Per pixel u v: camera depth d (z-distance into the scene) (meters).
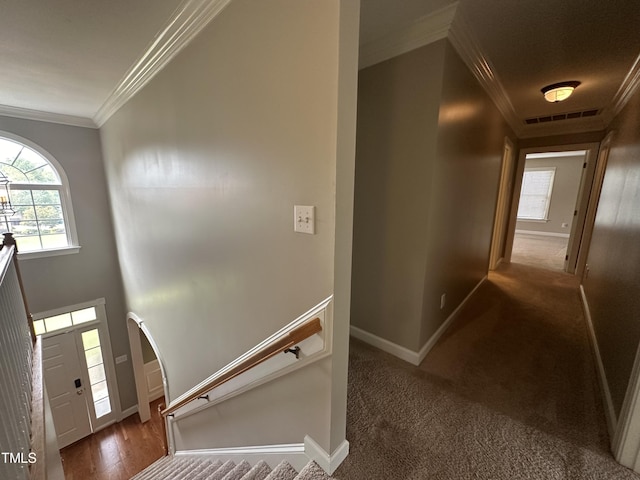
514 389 1.76
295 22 1.03
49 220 3.81
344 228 1.07
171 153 2.08
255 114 1.29
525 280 3.89
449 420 1.52
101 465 3.79
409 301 2.01
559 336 2.40
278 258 1.32
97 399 4.40
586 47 1.96
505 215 4.63
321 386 1.20
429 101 1.72
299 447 1.37
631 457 1.22
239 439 1.83
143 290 3.33
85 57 2.05
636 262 1.55
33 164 3.63
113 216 4.02
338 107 0.95
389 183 1.99
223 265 1.74
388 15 1.59
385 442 1.39
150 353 4.86
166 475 2.14
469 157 2.37
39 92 2.77
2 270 1.29
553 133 4.20
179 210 2.12
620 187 2.33
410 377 1.88
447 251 2.26
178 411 2.69
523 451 1.33
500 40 1.88
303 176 1.12
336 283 1.08
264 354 1.32
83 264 4.06
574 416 1.54
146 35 1.77
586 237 3.93
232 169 1.50
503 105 3.09
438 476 1.22
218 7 1.38
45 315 3.82
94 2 1.45
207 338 2.09
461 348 2.22
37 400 1.51
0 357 1.02
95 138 3.95
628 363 1.38
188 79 1.73
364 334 2.34
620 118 2.88
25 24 1.63
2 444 0.83
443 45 1.63
